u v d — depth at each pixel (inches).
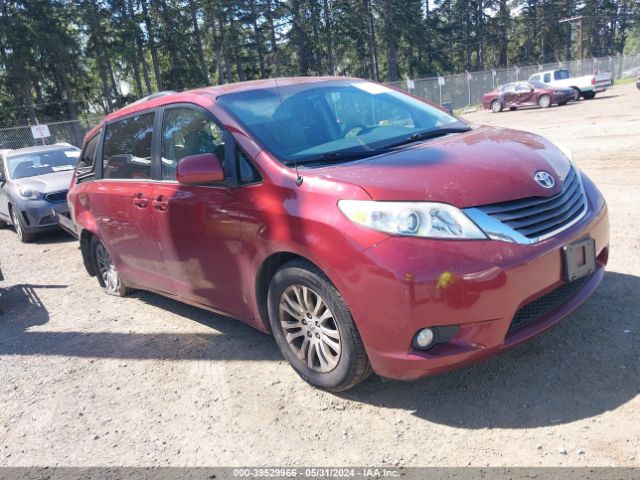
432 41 2837.1
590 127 546.3
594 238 124.7
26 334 197.9
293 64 2460.6
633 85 1400.1
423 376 111.2
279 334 135.3
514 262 107.1
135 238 178.5
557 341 136.9
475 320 106.3
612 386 116.8
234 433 120.7
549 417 110.3
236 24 2321.6
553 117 753.6
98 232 203.8
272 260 132.0
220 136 143.7
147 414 133.5
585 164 358.6
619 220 231.3
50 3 1877.5
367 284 108.4
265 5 2335.1
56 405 144.0
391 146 139.3
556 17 3056.1
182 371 152.3
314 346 128.6
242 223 133.0
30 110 1761.8
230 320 183.6
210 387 141.6
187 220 150.6
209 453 115.1
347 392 129.9
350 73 2768.2
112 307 214.4
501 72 1601.9
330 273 113.7
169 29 2201.0
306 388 134.4
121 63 2310.5
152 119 172.4
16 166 402.9
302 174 123.7
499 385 123.3
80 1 1961.1
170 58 2290.8
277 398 131.9
